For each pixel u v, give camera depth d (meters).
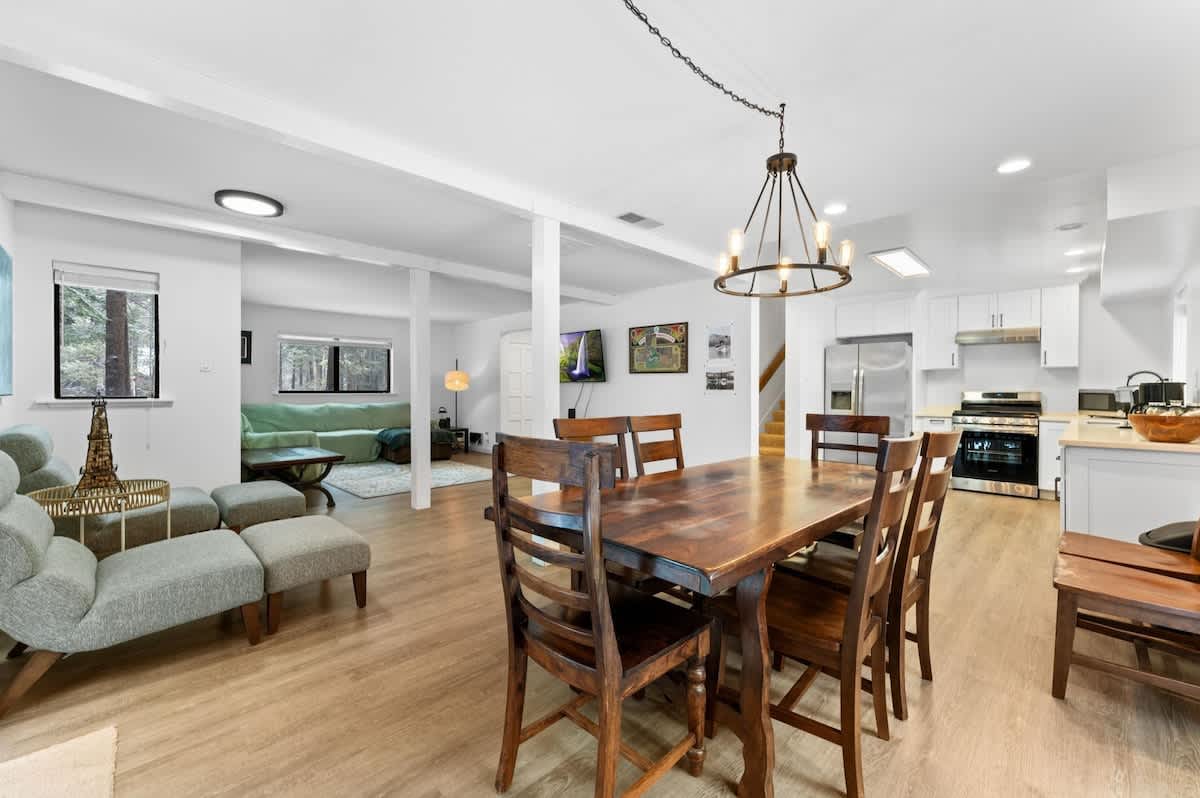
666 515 1.60
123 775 1.44
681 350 5.74
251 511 3.27
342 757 1.52
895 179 2.84
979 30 1.66
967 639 2.23
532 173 2.84
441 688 1.88
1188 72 1.86
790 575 1.86
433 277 5.37
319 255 4.65
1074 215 3.32
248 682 1.91
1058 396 5.40
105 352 3.51
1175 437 2.37
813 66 1.86
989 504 4.77
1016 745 1.58
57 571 1.77
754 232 3.87
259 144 2.54
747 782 1.33
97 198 3.16
